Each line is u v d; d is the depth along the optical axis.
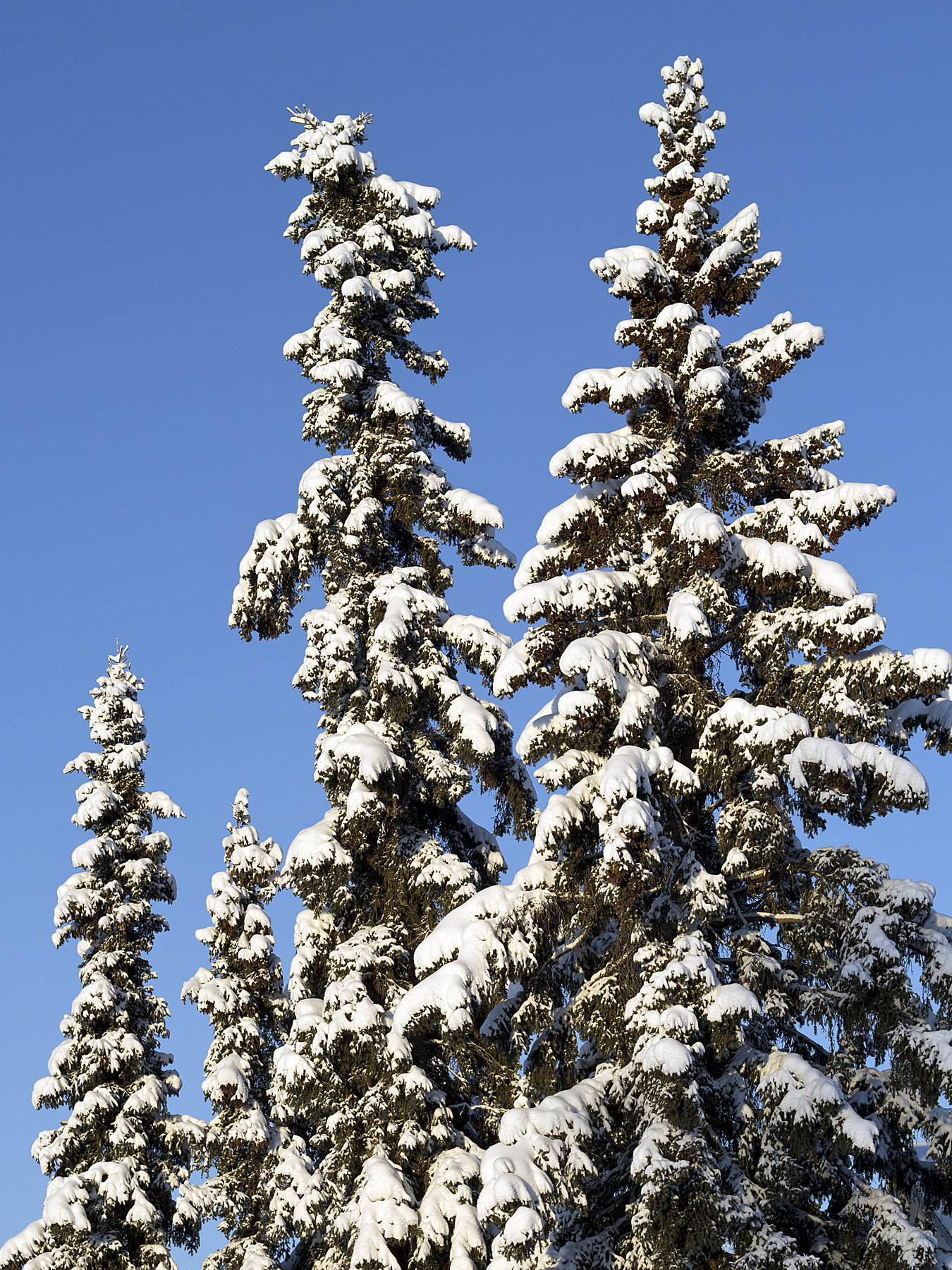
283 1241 24.66
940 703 16.06
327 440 24.22
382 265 25.25
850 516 16.98
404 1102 18.39
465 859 22.66
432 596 22.84
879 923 14.27
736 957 15.67
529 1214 13.17
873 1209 13.77
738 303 19.48
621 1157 15.19
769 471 18.28
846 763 14.62
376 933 20.30
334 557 23.12
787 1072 14.03
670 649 16.86
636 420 18.83
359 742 20.72
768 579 16.55
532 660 16.97
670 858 15.52
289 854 20.70
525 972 15.80
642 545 17.98
